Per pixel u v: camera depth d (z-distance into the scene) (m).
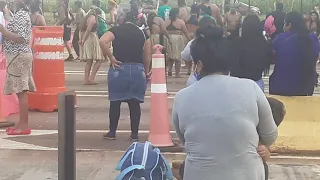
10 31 7.75
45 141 7.85
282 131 7.49
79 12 16.34
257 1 21.81
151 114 7.35
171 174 4.98
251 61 7.30
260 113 4.19
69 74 14.07
